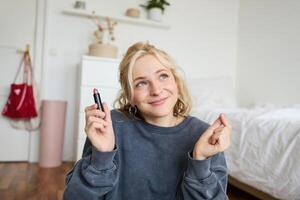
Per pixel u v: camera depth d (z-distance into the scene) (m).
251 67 3.39
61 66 2.95
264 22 3.22
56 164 2.74
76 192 0.63
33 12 2.90
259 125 1.69
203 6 3.50
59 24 2.94
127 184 0.71
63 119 2.77
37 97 2.87
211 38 3.55
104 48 2.66
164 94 0.73
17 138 2.89
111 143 0.65
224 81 3.15
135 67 0.73
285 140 1.48
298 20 2.77
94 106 0.66
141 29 3.21
